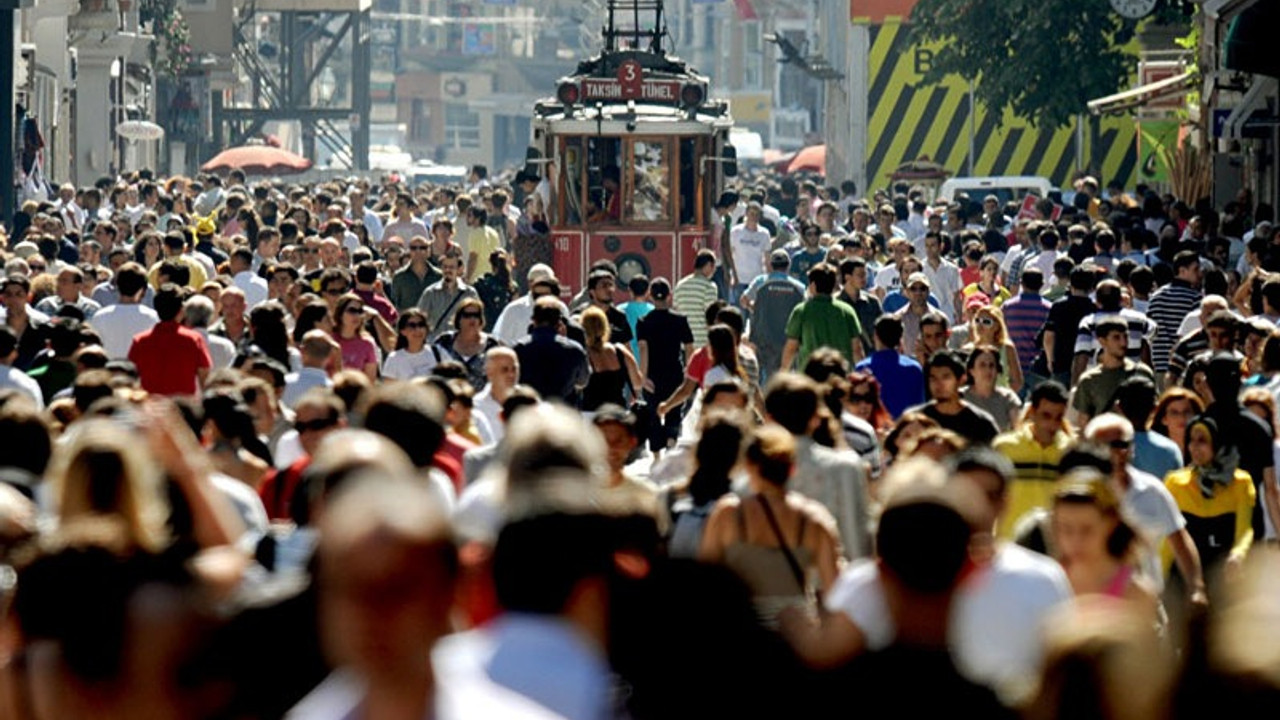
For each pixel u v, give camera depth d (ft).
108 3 418.72
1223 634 37.65
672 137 245.86
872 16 432.66
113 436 58.80
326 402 85.87
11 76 311.88
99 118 426.10
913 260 195.72
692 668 50.08
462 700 39.32
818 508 79.10
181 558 46.88
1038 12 385.09
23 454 76.84
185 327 129.90
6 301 142.82
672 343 167.12
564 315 143.74
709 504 81.05
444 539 38.91
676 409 169.58
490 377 121.49
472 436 103.45
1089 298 164.86
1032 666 61.98
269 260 207.21
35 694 46.83
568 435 55.16
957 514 53.21
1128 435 90.94
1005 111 430.20
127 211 274.36
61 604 45.50
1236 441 103.19
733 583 50.83
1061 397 96.63
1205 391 124.16
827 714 50.49
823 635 58.29
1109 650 43.27
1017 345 177.27
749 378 141.69
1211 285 170.60
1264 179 285.43
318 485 54.24
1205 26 301.02
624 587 47.98
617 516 47.98
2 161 311.88
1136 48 392.47
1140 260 216.13
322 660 51.75
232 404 87.10
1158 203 262.26
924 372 146.82
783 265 190.80
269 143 649.20
